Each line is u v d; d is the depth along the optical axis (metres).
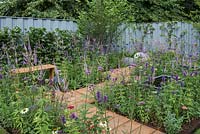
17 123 2.98
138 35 8.47
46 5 8.90
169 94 3.51
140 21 10.73
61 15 8.62
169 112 3.22
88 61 5.30
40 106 2.96
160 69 4.70
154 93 3.60
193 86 3.84
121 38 7.85
